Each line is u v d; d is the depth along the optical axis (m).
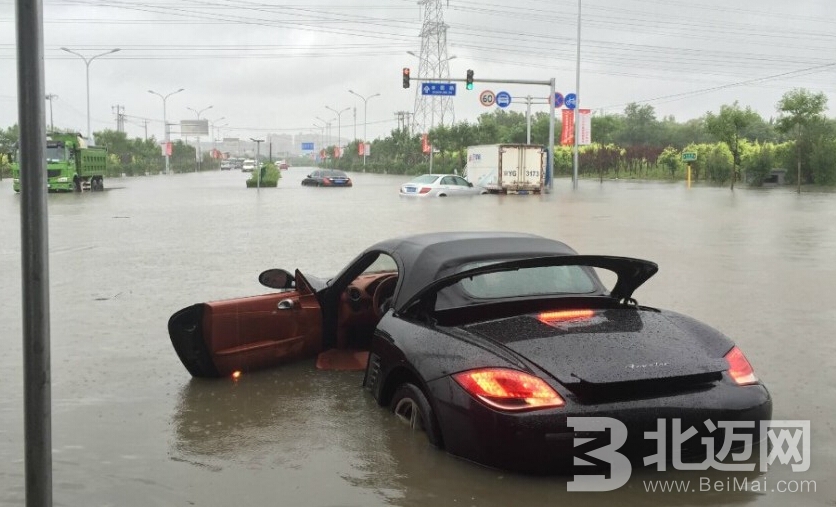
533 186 41.78
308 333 6.37
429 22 80.19
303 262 13.23
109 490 4.14
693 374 4.09
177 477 4.31
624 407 3.95
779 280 11.15
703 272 11.93
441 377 4.32
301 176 86.50
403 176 85.62
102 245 15.96
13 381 6.18
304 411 5.38
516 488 4.03
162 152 110.88
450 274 5.11
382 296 6.32
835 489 4.10
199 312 6.00
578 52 46.97
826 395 5.75
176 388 5.96
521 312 4.86
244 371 6.20
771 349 7.15
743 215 23.86
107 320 8.52
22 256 2.74
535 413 3.89
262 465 4.46
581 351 4.16
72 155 41.47
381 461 4.43
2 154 64.38
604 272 9.91
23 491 4.13
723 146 53.19
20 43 2.65
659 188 47.06
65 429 5.08
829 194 38.19
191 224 21.16
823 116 44.91
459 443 4.16
